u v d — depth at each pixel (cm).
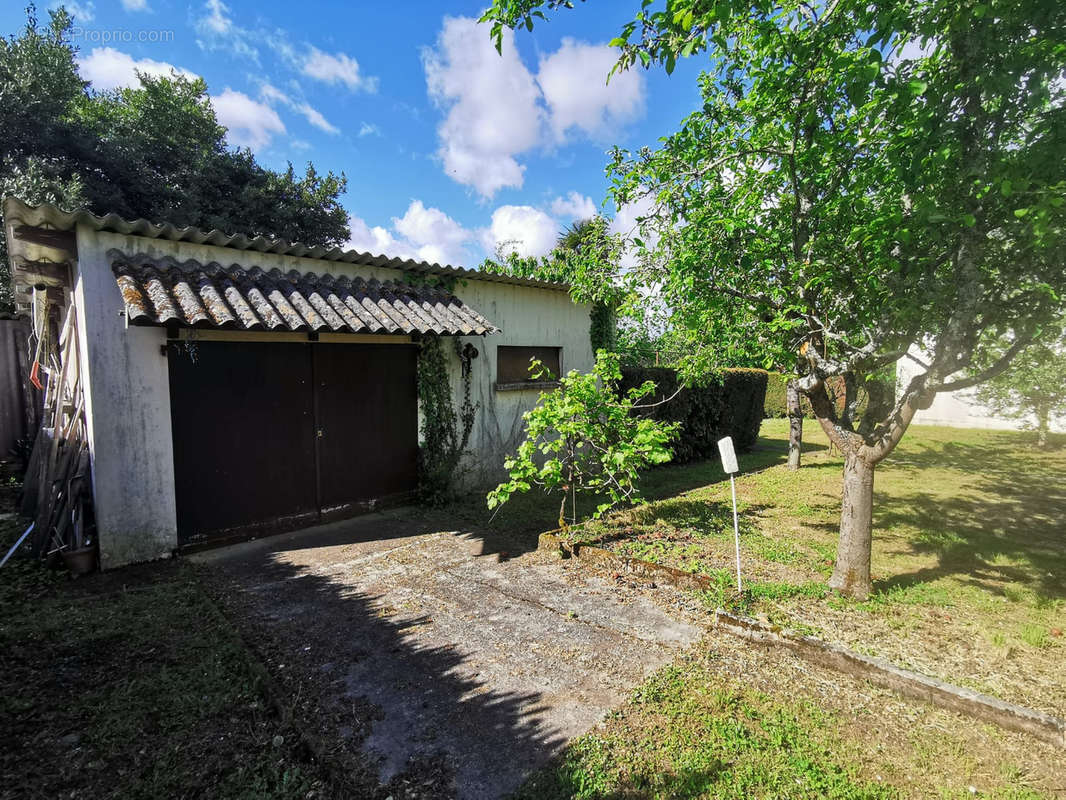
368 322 573
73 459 507
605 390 619
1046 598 433
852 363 384
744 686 311
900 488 867
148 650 348
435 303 701
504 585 461
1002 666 333
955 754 257
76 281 508
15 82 1169
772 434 1619
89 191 1268
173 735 268
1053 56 254
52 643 355
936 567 513
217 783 237
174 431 518
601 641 365
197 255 538
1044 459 1113
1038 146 273
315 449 623
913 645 357
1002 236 332
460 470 773
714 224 441
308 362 612
